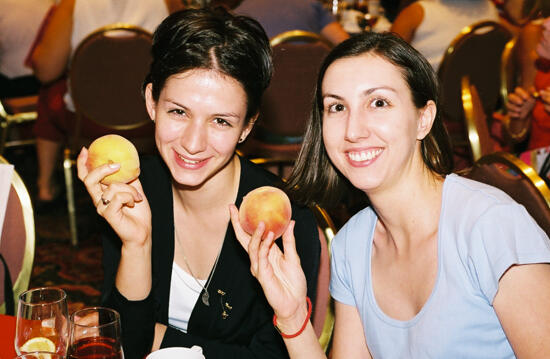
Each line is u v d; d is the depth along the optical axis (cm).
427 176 141
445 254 133
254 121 152
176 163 146
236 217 135
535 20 343
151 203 169
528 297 121
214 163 146
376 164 133
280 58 336
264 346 161
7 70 470
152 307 154
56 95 395
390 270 147
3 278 182
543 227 155
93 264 355
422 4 378
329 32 388
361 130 131
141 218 149
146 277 150
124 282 149
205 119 140
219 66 136
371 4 462
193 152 141
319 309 166
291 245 135
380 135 131
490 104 380
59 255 365
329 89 134
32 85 477
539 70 312
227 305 166
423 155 143
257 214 129
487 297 127
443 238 133
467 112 275
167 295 168
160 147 147
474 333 131
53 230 401
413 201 139
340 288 156
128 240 144
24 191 182
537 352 120
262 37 143
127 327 149
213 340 168
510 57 367
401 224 141
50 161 430
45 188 434
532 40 333
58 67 380
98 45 336
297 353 138
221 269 165
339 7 441
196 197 161
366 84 130
